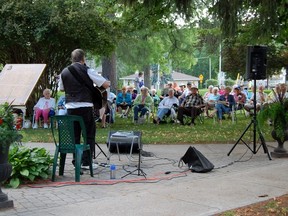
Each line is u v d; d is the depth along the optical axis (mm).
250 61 8859
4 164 4996
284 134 8547
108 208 5039
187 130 13336
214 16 10070
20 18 14609
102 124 14109
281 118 8539
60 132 6613
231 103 15797
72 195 5707
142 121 15719
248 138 11242
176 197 5535
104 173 7172
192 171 7305
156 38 26250
